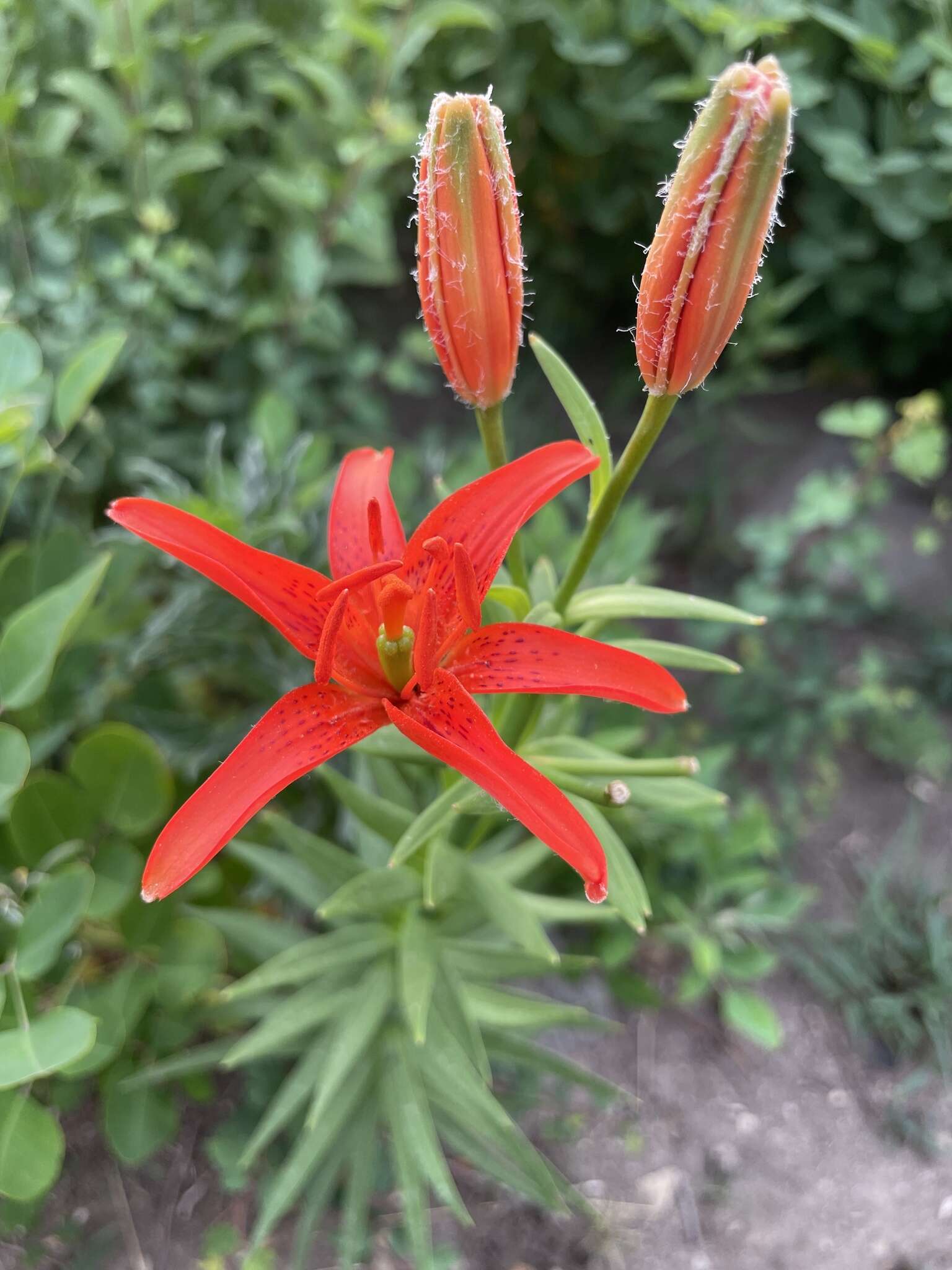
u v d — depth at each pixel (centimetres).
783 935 39
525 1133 33
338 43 39
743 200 14
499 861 29
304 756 16
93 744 25
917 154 37
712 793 22
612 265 52
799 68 36
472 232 16
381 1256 30
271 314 39
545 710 28
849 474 51
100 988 27
